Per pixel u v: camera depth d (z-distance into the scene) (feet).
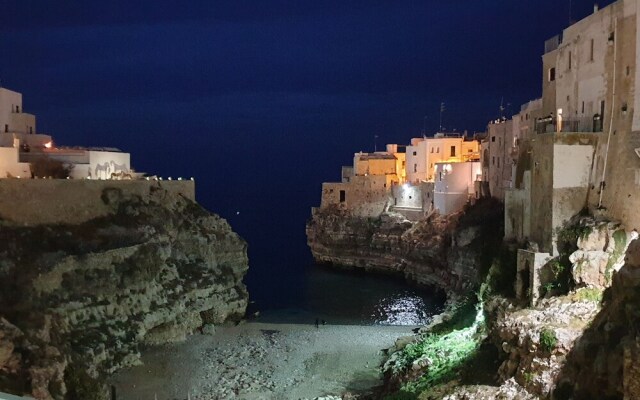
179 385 137.59
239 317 199.62
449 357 121.19
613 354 74.38
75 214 176.24
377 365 148.36
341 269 292.20
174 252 190.39
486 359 107.65
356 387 134.51
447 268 229.04
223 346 167.02
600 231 102.37
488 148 226.79
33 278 144.77
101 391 124.16
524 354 92.94
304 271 291.38
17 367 108.58
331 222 297.53
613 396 74.69
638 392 68.18
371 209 292.81
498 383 96.84
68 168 202.80
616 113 105.70
